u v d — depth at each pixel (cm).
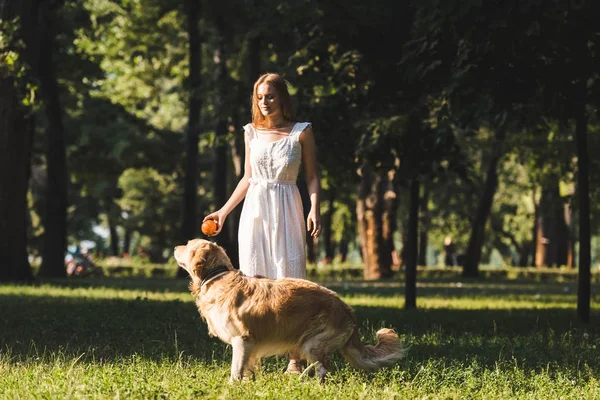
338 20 1484
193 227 3247
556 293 2467
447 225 5538
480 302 1942
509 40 1105
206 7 2894
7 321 1098
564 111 1237
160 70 3809
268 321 611
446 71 1231
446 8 1095
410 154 1490
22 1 2012
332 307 621
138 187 5509
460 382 689
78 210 5769
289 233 714
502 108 1215
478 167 4006
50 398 562
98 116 3844
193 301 1627
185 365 744
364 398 579
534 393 648
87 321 1097
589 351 902
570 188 3844
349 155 1532
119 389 588
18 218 2125
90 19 3022
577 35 1134
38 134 3781
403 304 1802
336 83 1547
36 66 2041
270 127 729
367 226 3369
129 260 4756
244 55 3194
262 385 608
